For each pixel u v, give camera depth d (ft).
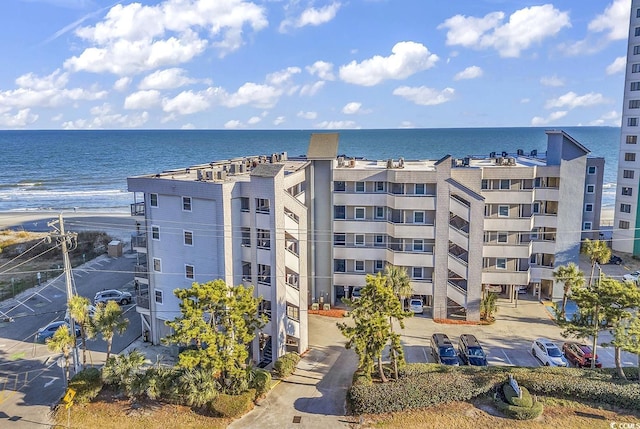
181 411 101.24
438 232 151.43
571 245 166.71
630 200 226.99
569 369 108.06
